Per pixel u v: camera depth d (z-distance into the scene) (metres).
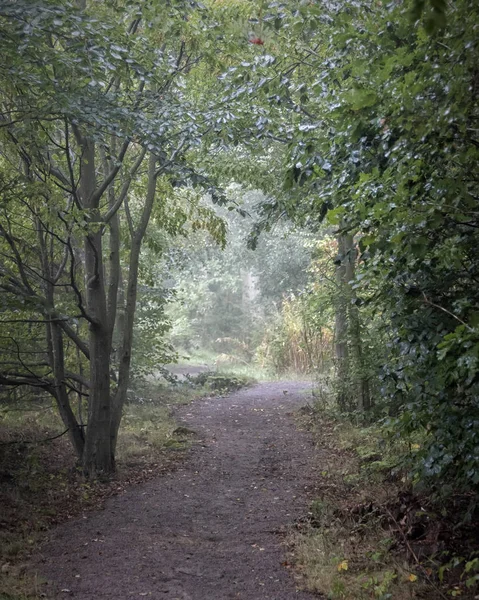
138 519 7.55
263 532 7.00
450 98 4.48
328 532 6.63
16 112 8.63
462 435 4.95
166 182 12.47
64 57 7.21
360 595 4.98
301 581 5.50
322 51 8.98
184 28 8.83
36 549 6.36
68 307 10.50
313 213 10.39
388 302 5.70
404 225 4.70
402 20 4.72
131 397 15.50
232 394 18.03
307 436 12.08
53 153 9.99
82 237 9.84
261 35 6.04
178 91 9.94
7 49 7.09
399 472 7.64
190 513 7.83
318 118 7.64
